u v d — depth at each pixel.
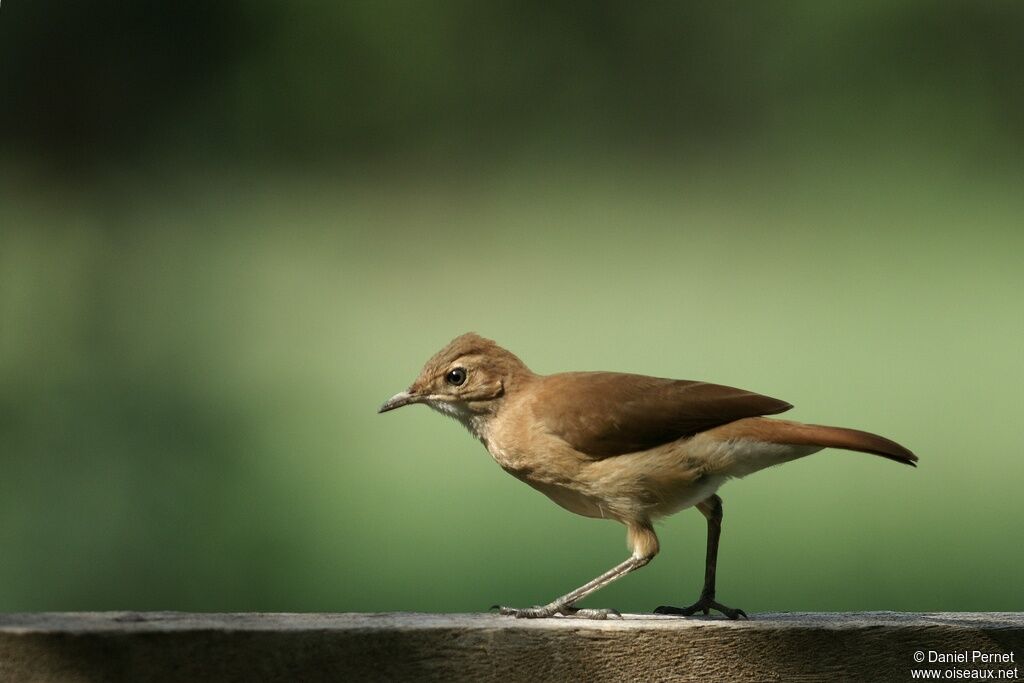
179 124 27.77
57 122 27.05
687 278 22.56
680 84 29.53
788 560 11.15
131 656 3.85
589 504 5.61
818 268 22.98
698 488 5.45
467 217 26.00
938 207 26.48
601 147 28.56
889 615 4.79
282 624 4.05
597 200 26.92
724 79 29.23
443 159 28.30
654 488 5.42
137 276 19.81
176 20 27.88
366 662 4.02
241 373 16.62
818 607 10.02
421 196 27.17
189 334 17.55
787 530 11.99
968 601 10.16
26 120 26.89
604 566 11.01
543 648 4.19
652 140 29.11
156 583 11.32
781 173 28.11
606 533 11.95
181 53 27.94
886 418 15.17
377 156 28.78
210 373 16.34
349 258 22.81
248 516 12.56
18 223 22.61
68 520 12.27
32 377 15.03
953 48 27.97
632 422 5.41
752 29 29.22
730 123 29.09
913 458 5.15
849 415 15.26
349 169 28.25
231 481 13.47
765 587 10.52
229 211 25.36
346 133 28.58
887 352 18.23
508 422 5.69
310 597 10.73
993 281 22.08
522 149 29.31
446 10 28.77
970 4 27.92
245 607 10.96
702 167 28.38
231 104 28.28
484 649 4.13
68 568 11.68
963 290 21.61
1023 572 10.65
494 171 28.36
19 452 13.37
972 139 27.38
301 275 21.77
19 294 17.70
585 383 5.62
